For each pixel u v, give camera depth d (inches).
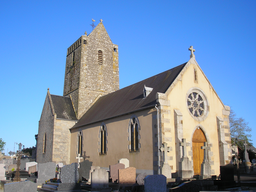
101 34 2025.1
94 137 1423.5
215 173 1133.7
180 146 989.8
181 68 1186.6
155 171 992.2
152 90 1199.6
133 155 1120.8
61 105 1780.3
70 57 2031.3
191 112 1135.0
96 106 1700.3
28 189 703.7
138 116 1128.8
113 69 1999.3
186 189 692.7
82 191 824.9
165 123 1016.2
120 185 840.9
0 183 997.2
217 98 1246.3
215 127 1198.3
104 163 1302.9
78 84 1825.8
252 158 2215.8
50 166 1096.8
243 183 919.7
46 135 1723.7
